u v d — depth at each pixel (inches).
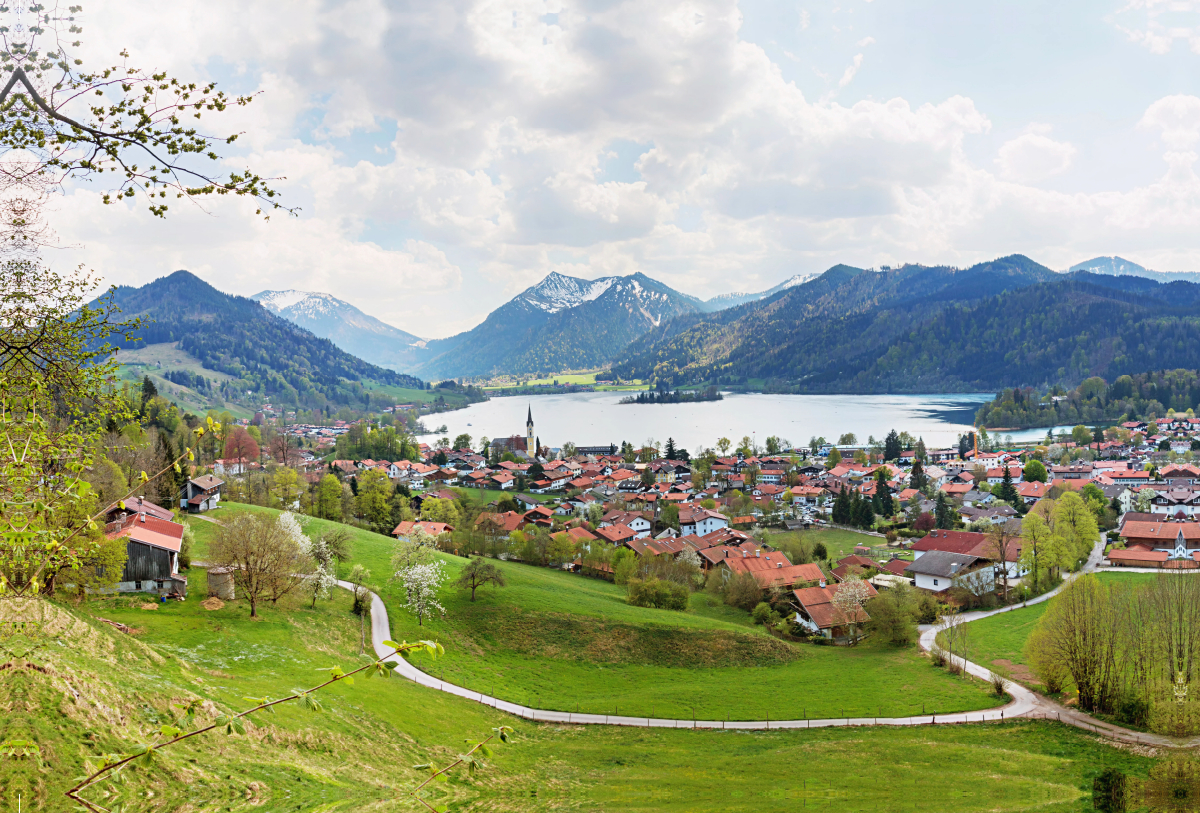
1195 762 1680.6
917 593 3688.5
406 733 1724.9
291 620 2519.7
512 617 3102.9
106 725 948.6
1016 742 2048.5
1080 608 2332.7
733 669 2933.1
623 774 1758.1
